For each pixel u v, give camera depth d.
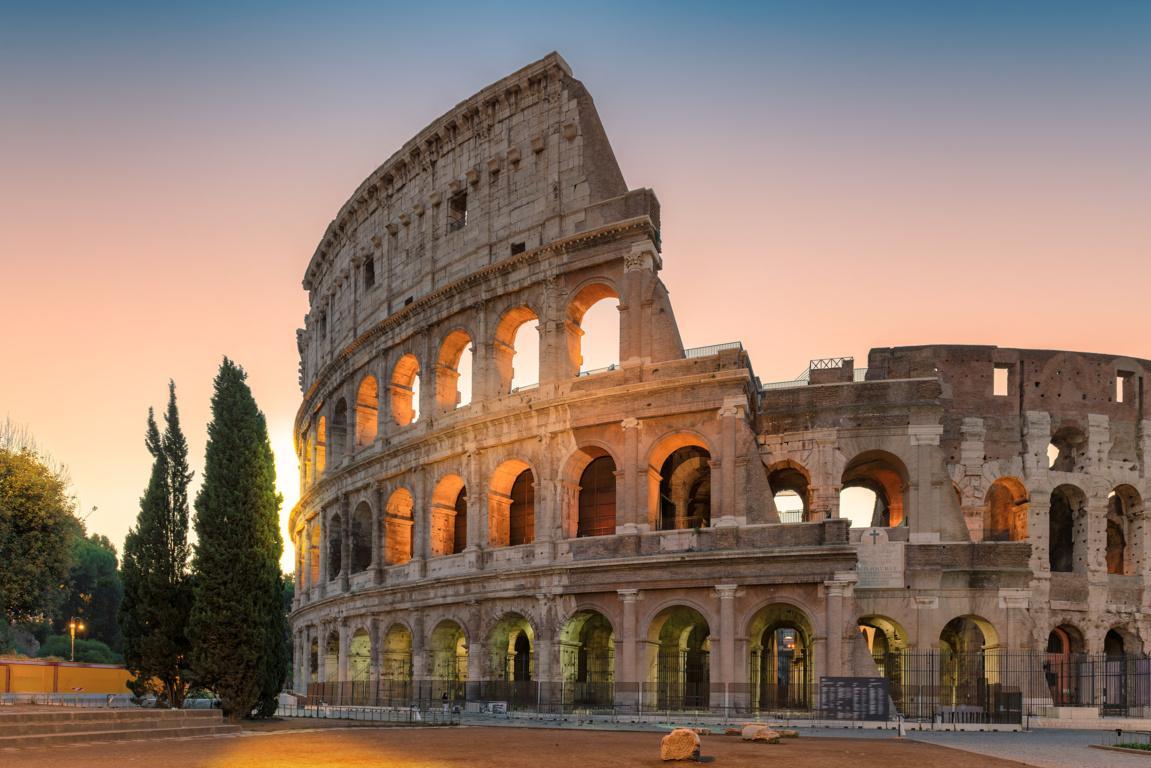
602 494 69.25
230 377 59.09
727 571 59.41
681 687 61.91
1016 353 74.31
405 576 76.31
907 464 63.94
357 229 92.62
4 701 59.84
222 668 54.34
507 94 76.00
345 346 89.56
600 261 68.19
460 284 75.38
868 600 62.78
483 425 71.06
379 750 36.12
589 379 67.38
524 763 31.70
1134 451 74.81
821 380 69.69
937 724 53.09
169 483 58.56
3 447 76.06
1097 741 45.00
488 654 68.00
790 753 35.84
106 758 32.56
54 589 78.25
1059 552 77.44
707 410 62.59
